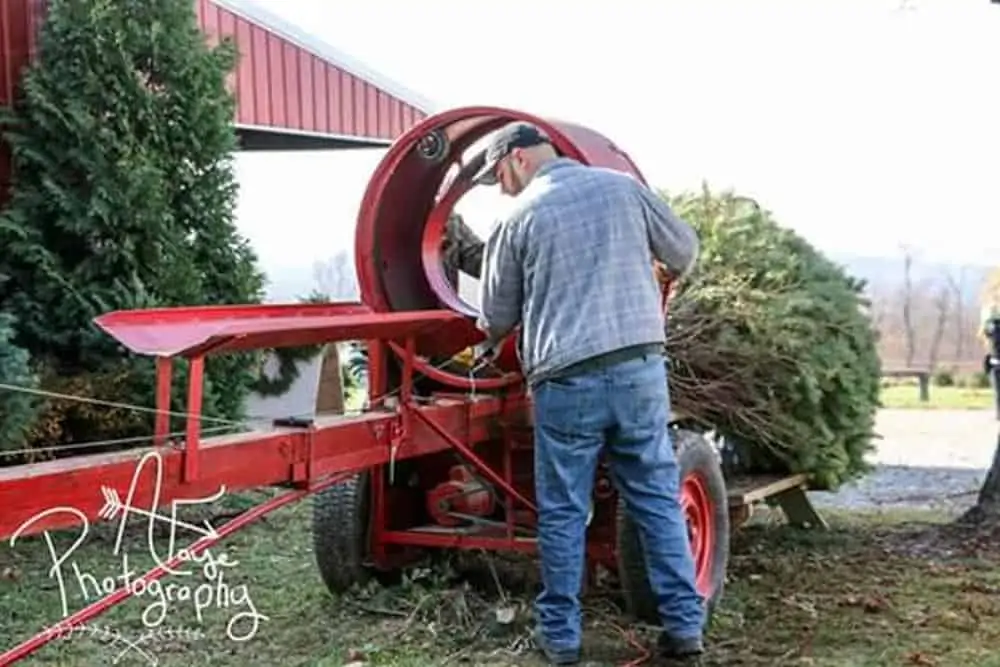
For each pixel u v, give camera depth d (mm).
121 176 6770
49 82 6730
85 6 6719
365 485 4387
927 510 6941
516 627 4059
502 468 4340
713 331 4910
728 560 4953
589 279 3537
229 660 3795
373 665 3709
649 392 3594
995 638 3969
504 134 3822
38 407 5898
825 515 6562
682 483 4109
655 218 3689
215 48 7590
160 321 3037
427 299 4461
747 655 3779
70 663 3807
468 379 4184
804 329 5129
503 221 3654
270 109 9578
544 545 3658
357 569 4406
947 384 17125
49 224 6793
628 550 4012
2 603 4605
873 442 6629
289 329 2994
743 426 5125
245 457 3082
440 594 4305
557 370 3547
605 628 4035
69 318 6723
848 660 3727
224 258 7484
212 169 7387
